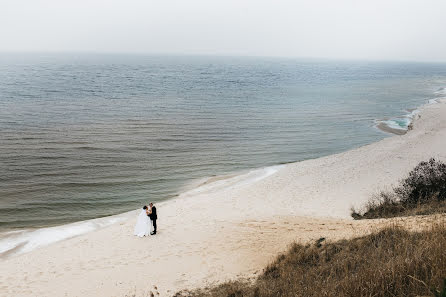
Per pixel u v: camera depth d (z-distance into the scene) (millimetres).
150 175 28359
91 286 11570
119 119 50406
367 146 35938
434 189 17406
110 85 96812
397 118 54344
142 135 41406
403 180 20578
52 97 69875
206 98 74625
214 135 42219
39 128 43312
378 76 168000
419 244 7578
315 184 24812
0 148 34312
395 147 34500
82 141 38062
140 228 16109
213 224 17062
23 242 17078
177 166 30750
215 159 32906
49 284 11977
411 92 93250
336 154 33438
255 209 20000
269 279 9781
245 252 12984
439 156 30609
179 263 12773
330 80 133625
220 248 13766
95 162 31312
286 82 119312
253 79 130000
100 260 13695
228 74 157625
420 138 37906
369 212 17953
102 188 25422
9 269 13406
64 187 25375
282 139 41000
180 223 17688
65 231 18453
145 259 13461
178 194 24359
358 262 8422
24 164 30000
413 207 16281
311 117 54625
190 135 41969
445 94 89375
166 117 52750
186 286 10766
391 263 6734
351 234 11688
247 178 27375
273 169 29641
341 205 20391
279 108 63125
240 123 49406
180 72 164250
